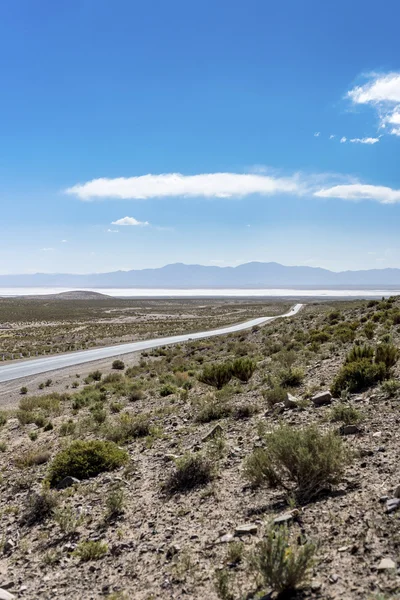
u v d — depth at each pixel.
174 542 6.73
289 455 7.37
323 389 15.34
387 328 29.72
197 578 5.60
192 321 123.06
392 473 7.09
